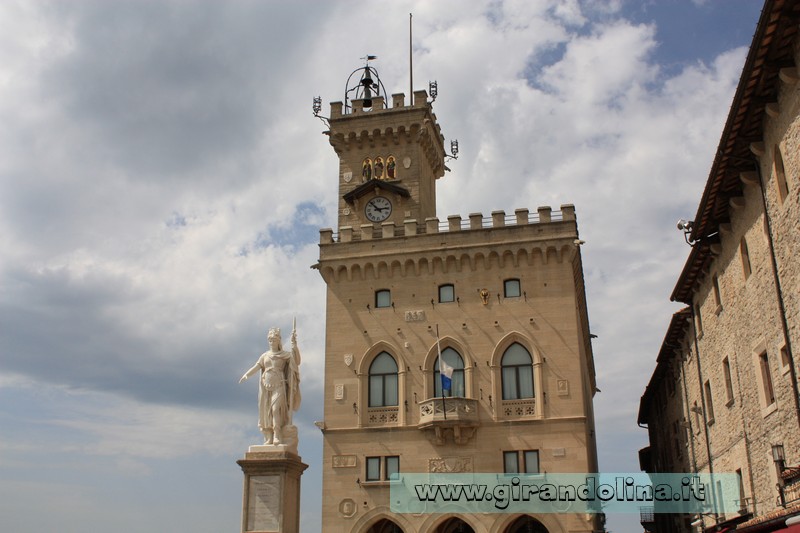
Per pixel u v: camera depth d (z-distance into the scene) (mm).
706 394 46156
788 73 25875
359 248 59938
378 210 65750
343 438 56250
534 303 56406
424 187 68438
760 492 35031
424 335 57312
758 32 25203
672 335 53719
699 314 46406
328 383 57688
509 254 57438
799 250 26750
